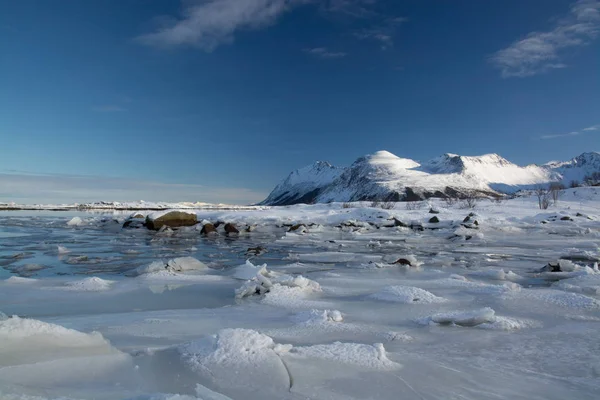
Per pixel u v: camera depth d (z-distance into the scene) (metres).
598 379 4.28
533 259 15.92
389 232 29.41
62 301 8.40
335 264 14.44
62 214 61.47
